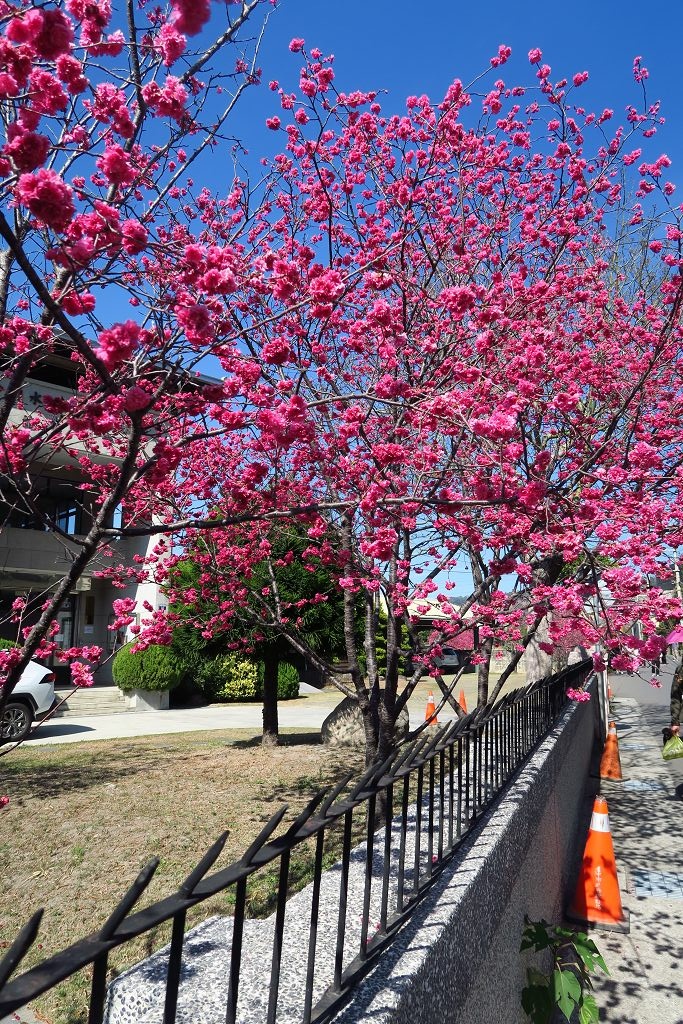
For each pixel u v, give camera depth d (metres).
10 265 2.74
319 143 4.99
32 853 4.98
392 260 4.96
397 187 5.22
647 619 4.05
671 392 6.73
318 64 4.96
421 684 21.72
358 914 2.05
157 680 14.64
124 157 2.00
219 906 4.05
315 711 14.77
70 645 17.72
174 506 4.63
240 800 6.30
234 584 6.41
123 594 17.45
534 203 6.32
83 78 2.10
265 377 3.81
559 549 3.80
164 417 2.66
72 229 2.00
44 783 6.97
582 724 8.34
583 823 7.01
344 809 1.62
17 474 3.02
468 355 4.69
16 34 1.85
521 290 5.32
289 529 5.80
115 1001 1.58
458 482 4.55
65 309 2.33
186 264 2.16
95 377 3.46
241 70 3.34
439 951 1.85
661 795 8.09
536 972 3.20
